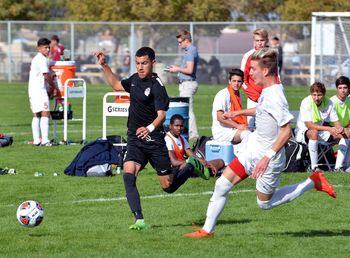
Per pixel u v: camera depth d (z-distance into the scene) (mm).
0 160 31312
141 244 17734
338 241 18172
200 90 75125
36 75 35750
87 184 25875
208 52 84062
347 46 55094
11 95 68625
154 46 83188
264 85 17344
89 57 84438
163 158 19453
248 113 25609
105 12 99688
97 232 19062
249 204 22781
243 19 106688
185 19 99250
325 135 29219
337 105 29500
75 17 103250
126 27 83875
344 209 22109
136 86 19266
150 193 24375
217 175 27391
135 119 19328
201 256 16641
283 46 83062
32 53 86125
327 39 56062
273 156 17016
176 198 23609
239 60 83438
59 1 121938
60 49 59469
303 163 28578
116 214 21266
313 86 28906
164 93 19156
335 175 27906
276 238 18422
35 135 36250
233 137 27922
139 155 19359
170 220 20531
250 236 18625
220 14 99875
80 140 38562
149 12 97688
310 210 21969
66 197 23734
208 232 18422
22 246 17625
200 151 28250
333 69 58219
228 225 20000
